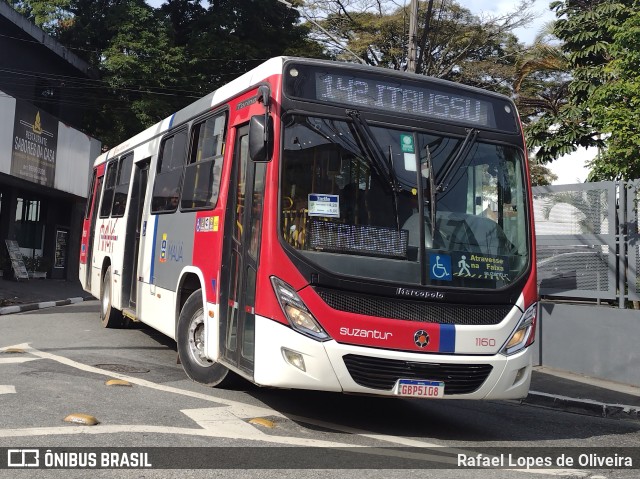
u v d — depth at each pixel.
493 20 32.59
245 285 7.10
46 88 29.86
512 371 6.83
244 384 8.34
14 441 5.65
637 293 11.23
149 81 33.19
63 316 15.91
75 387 7.75
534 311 7.14
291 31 35.88
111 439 5.85
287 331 6.37
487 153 7.33
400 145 6.98
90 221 16.00
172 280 9.38
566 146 16.78
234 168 7.81
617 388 10.48
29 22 26.72
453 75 33.72
